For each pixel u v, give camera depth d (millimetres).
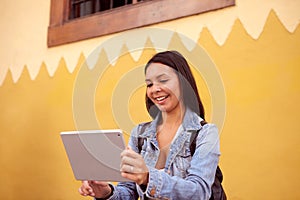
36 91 3635
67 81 3430
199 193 1364
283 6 2432
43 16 3730
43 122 3539
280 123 2338
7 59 3916
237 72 2535
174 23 2875
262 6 2512
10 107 3797
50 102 3518
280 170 2301
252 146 2412
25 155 3611
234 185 2447
